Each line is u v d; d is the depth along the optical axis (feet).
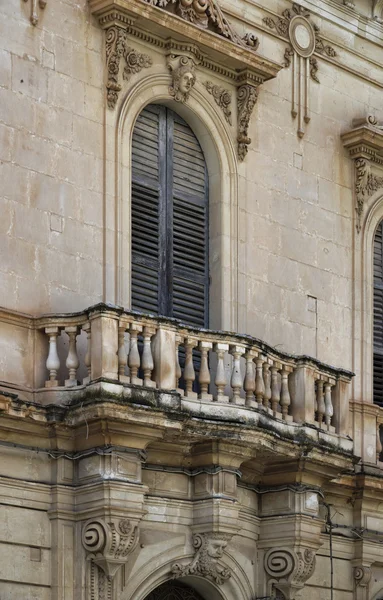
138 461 96.02
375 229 123.44
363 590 115.44
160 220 107.96
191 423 97.81
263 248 113.39
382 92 126.72
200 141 111.86
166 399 96.12
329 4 122.72
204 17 110.42
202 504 101.09
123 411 93.66
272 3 118.11
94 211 102.47
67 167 101.40
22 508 94.53
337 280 119.24
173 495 101.19
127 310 95.76
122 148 104.63
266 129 115.44
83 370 98.07
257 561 106.42
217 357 101.55
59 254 99.96
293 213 116.47
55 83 101.60
